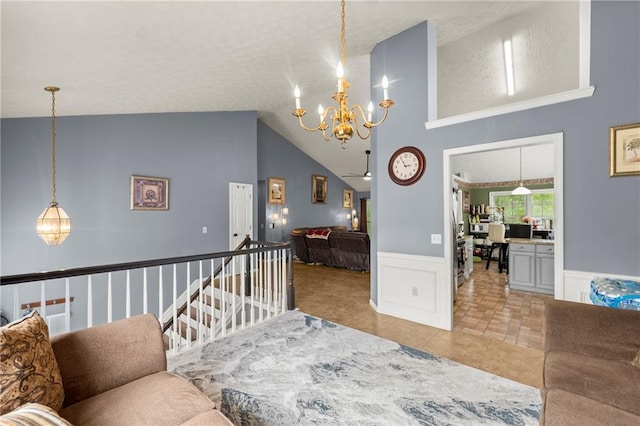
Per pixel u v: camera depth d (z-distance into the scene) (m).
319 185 10.12
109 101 4.06
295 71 4.29
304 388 2.10
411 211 3.46
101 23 2.27
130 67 3.12
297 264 7.24
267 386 2.12
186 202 5.48
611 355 1.64
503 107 2.81
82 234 4.49
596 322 1.73
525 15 3.30
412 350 2.67
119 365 1.52
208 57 3.29
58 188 4.32
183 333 4.27
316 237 6.80
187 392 1.42
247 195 6.27
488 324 3.32
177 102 4.75
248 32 2.93
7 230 4.04
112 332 1.57
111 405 1.31
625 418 1.12
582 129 2.45
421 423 1.75
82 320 4.48
